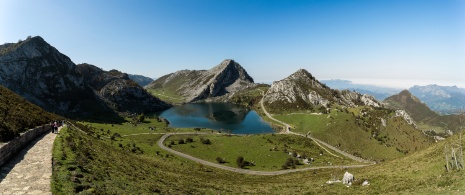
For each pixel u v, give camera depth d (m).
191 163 122.69
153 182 41.38
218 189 52.66
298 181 76.00
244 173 117.81
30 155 34.56
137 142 151.00
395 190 41.88
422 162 55.59
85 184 26.31
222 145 170.25
